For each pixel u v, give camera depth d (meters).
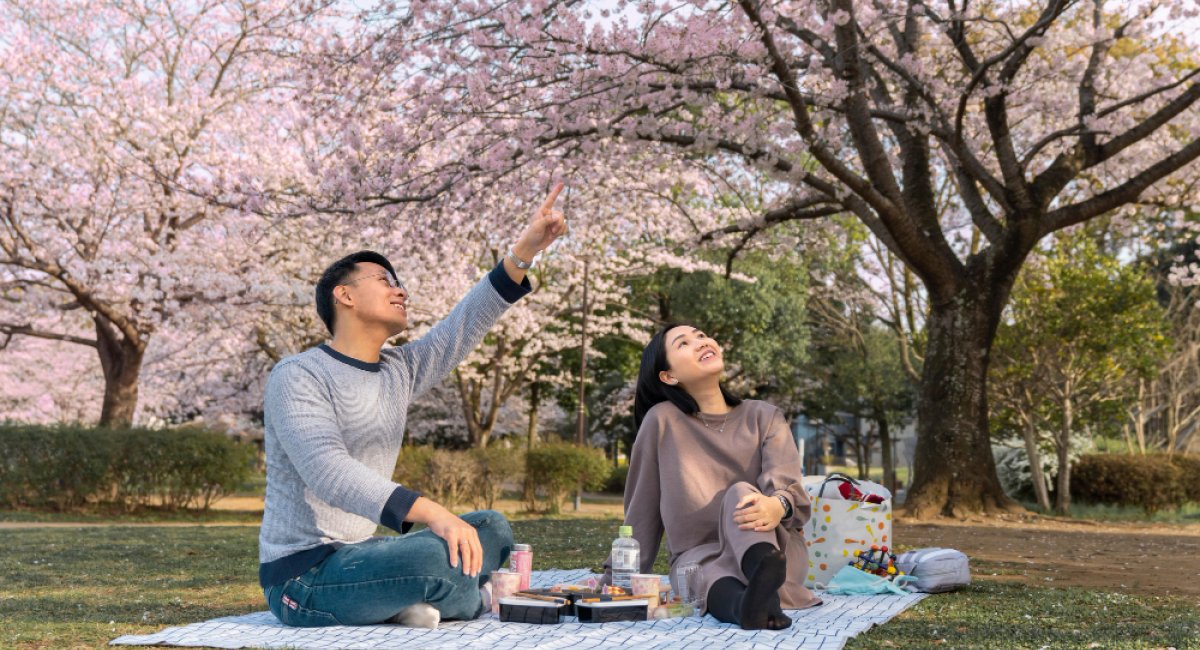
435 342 3.47
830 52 9.86
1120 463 16.38
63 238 17.05
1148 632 2.97
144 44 18.38
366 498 2.81
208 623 3.16
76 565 5.60
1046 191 11.17
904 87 11.89
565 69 9.79
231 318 17.39
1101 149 11.22
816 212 12.38
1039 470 16.39
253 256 17.80
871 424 33.19
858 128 9.78
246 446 16.05
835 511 4.37
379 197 10.69
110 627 3.15
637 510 3.73
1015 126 13.50
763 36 8.34
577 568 5.15
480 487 17.59
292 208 11.25
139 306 17.14
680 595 3.51
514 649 2.62
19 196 16.33
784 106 13.45
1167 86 10.05
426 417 30.19
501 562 3.58
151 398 25.11
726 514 3.29
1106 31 10.88
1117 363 15.94
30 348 24.39
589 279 23.09
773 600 3.01
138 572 5.19
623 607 3.23
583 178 11.98
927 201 11.69
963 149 10.80
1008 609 3.64
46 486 14.61
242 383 24.28
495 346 24.14
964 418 11.10
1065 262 16.19
